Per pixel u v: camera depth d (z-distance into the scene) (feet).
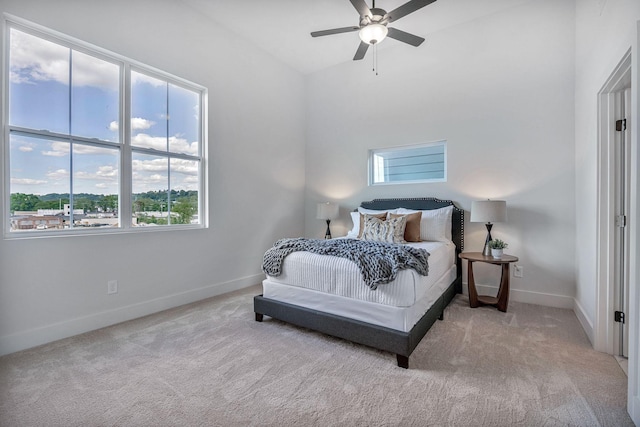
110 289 8.67
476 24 11.57
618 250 6.77
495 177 11.29
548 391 5.41
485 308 10.06
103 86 8.77
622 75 6.13
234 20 11.45
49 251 7.54
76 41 8.06
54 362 6.49
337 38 12.69
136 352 6.96
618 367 6.22
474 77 11.67
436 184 12.55
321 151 15.71
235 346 7.26
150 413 4.89
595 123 7.38
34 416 4.80
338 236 15.19
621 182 6.74
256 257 13.41
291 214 15.37
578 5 9.34
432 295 8.11
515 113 10.91
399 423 4.65
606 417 4.75
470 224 11.77
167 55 10.00
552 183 10.31
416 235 10.83
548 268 10.39
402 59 13.26
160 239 9.89
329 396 5.33
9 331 6.92
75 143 8.22
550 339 7.58
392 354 6.86
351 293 7.22
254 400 5.22
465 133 11.86
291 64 15.03
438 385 5.63
